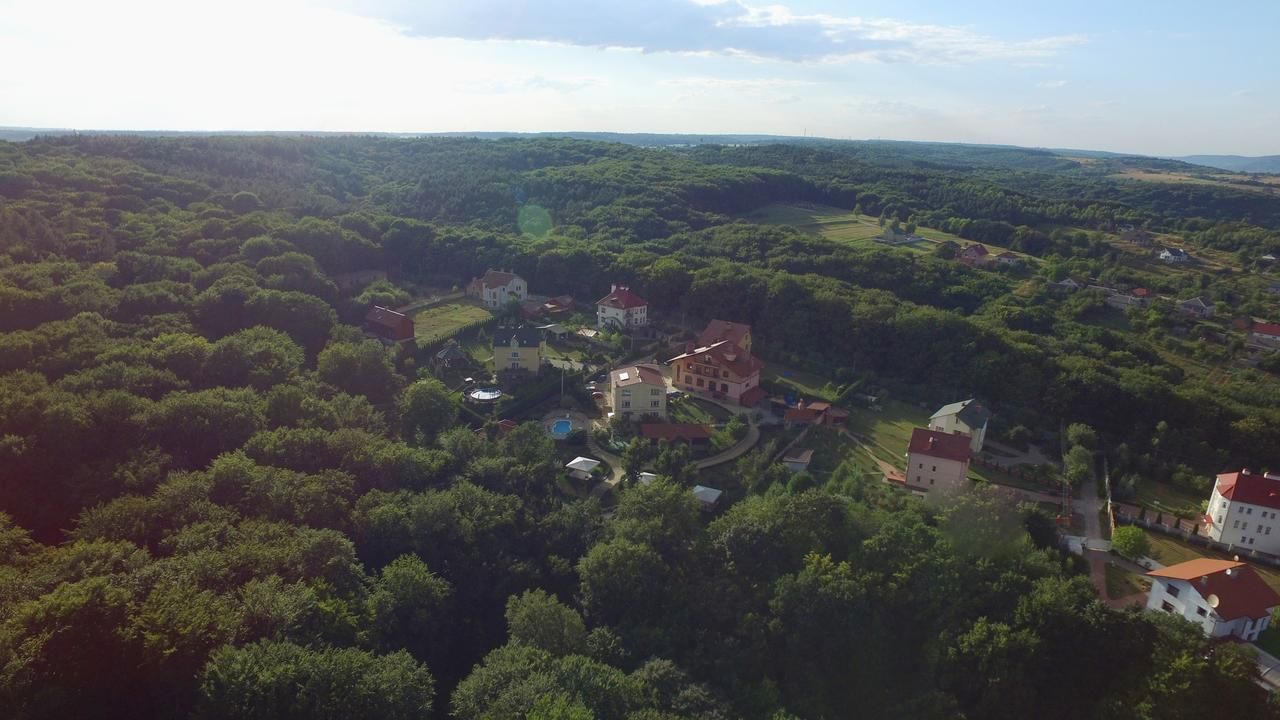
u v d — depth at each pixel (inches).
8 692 1868.8
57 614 2039.9
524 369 5620.1
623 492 3850.9
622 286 7377.0
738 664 2967.5
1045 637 2989.7
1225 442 4886.8
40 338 4040.4
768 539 3388.3
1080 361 5546.3
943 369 5708.7
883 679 3038.9
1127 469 4682.6
